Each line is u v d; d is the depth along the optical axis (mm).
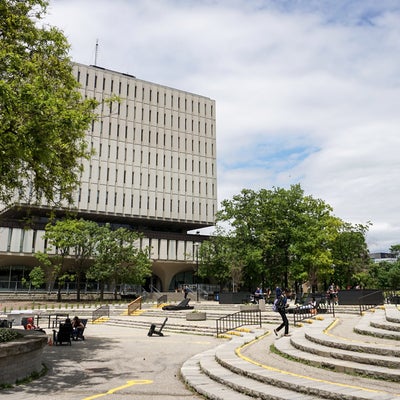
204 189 71312
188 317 27000
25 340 10133
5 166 11578
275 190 45906
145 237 60531
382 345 9234
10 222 51000
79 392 8656
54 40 14477
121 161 64062
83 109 15695
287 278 47875
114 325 29281
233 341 14531
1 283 52812
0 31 12914
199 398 8102
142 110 68000
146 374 10875
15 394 8344
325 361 8922
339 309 24812
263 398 7254
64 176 15562
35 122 10086
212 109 76062
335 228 45188
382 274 62906
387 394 6441
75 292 55438
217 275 49750
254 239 45375
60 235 44781
